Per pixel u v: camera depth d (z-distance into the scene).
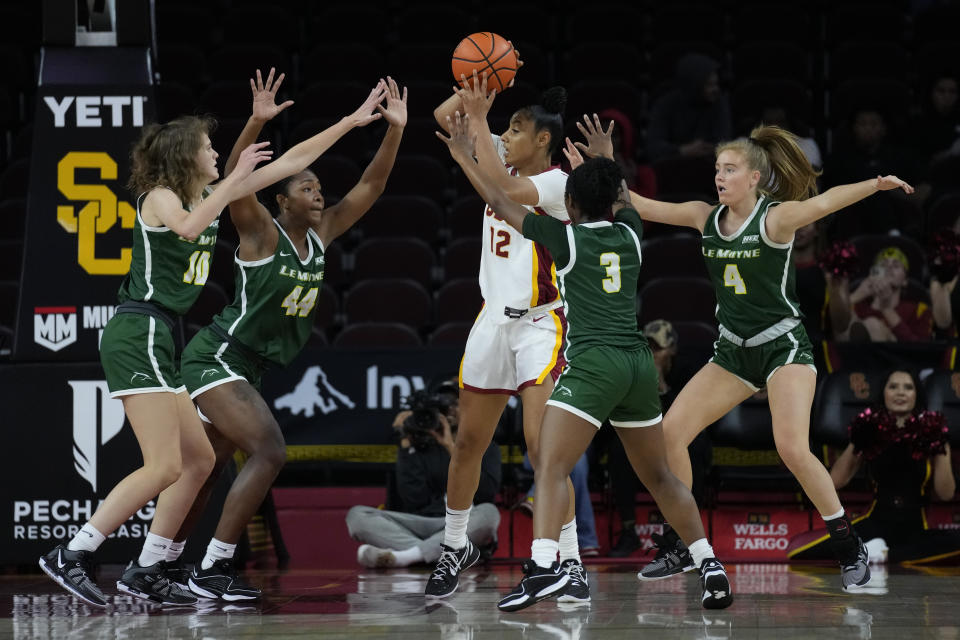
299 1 38.91
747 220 14.59
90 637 11.77
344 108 33.88
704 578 13.12
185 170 14.14
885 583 16.58
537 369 14.32
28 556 17.81
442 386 21.12
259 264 14.87
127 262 17.97
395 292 26.34
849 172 28.81
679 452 15.15
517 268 14.36
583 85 33.72
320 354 22.48
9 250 27.95
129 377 13.84
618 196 13.52
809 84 35.56
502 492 21.70
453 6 37.34
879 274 23.72
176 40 37.41
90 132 18.14
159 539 14.50
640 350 12.92
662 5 38.59
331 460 22.30
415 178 31.12
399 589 16.23
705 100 31.69
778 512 21.62
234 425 14.65
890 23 36.84
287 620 12.95
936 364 22.11
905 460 20.08
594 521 21.56
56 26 18.31
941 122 31.61
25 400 17.89
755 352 14.98
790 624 12.35
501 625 12.38
